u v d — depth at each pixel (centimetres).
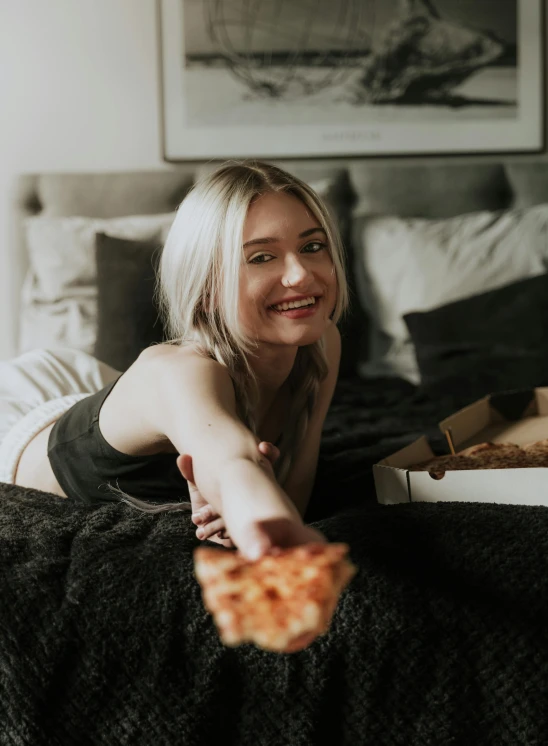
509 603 85
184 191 275
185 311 107
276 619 54
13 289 277
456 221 261
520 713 84
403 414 199
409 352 254
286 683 86
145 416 104
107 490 125
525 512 96
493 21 284
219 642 87
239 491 69
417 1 282
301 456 127
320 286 106
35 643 90
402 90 286
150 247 247
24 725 90
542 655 84
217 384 94
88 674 89
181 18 281
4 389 173
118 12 282
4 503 117
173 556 93
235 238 100
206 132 285
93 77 284
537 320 229
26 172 282
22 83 283
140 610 89
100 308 240
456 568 88
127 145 286
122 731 89
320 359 123
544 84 287
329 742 87
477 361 222
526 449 126
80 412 131
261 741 87
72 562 95
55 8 281
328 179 279
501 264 251
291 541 65
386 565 89
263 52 283
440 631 85
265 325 104
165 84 283
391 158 288
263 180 103
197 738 87
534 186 277
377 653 85
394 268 258
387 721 86
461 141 288
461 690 85
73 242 254
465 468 117
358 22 283
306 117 286
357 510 109
